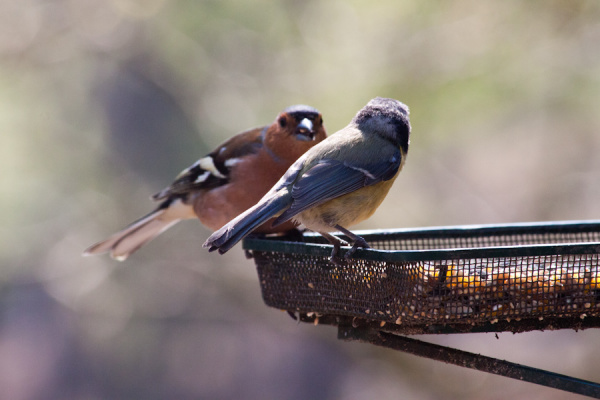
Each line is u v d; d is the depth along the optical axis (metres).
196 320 18.58
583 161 15.70
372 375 16.66
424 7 12.94
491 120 13.92
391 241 7.83
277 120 8.07
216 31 13.93
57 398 20.67
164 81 15.18
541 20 12.80
